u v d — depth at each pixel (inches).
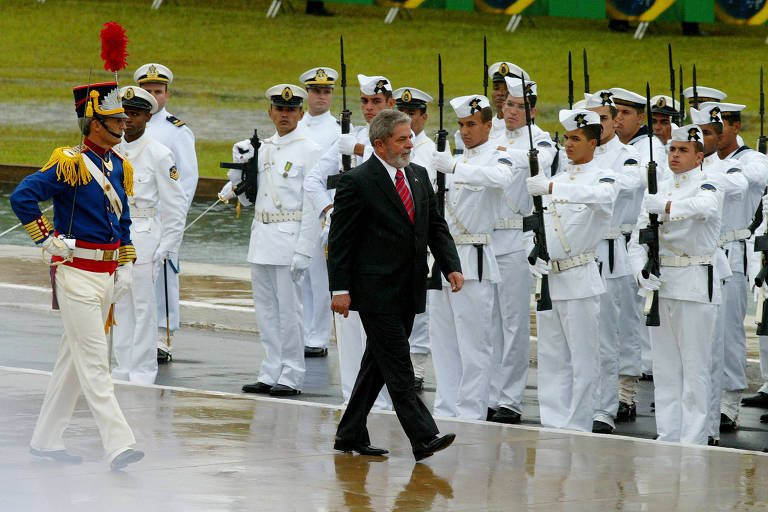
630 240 1370.6
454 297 1296.8
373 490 880.3
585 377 1253.7
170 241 1423.5
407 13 5231.3
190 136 1630.2
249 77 4938.5
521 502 858.1
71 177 936.3
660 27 5007.4
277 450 1004.6
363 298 978.7
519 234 1357.0
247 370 1562.5
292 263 1393.9
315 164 1437.0
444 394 1326.3
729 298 1374.3
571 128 1243.8
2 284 1957.4
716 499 879.1
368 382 1007.0
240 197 1485.0
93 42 5044.3
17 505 804.0
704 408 1224.8
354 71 4960.6
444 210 1293.1
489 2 5147.6
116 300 981.2
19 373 1317.7
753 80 4795.8
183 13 5236.2
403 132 978.7
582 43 5044.3
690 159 1234.0
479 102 1294.3
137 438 1028.5
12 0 5206.7
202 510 802.8
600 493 890.1
